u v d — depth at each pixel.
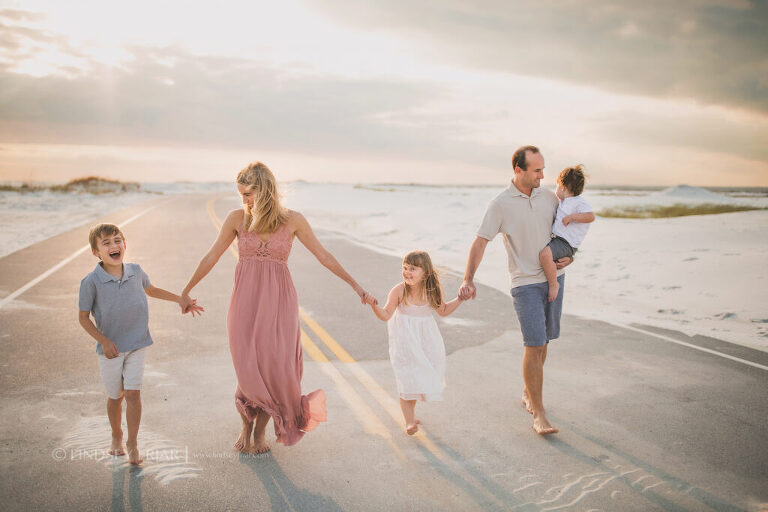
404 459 3.53
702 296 8.73
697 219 19.50
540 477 3.34
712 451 3.70
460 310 7.64
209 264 3.48
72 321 6.39
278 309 3.44
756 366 5.46
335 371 5.12
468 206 28.38
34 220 18.53
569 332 6.62
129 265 3.34
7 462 3.33
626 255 12.58
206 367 5.10
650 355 5.77
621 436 3.91
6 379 4.63
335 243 14.83
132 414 3.31
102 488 3.08
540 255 4.05
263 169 3.41
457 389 4.77
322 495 3.09
